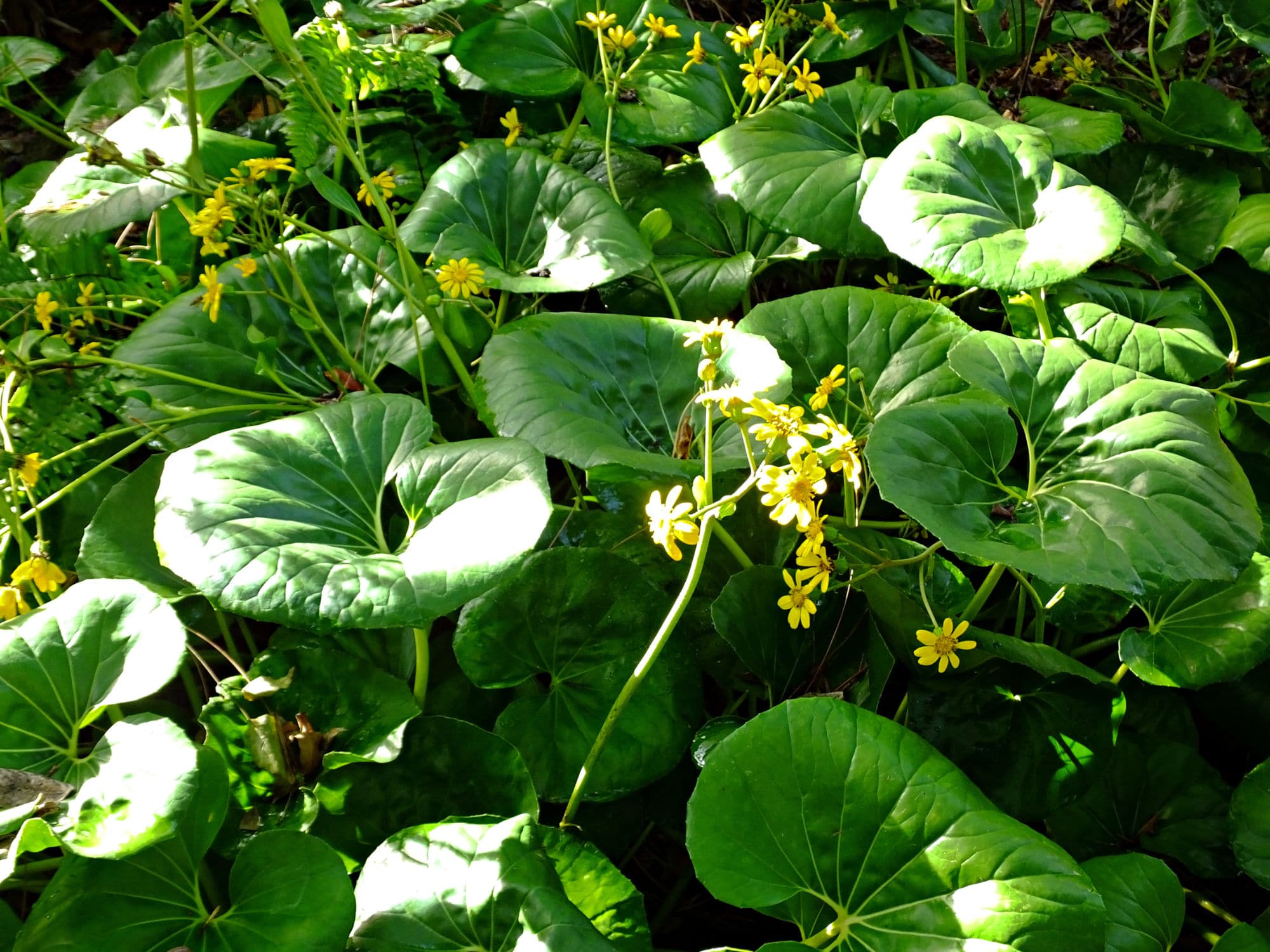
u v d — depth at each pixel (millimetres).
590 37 1292
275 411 1029
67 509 999
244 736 824
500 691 910
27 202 1276
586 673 878
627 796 869
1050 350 900
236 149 1152
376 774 819
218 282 997
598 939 682
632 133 1199
